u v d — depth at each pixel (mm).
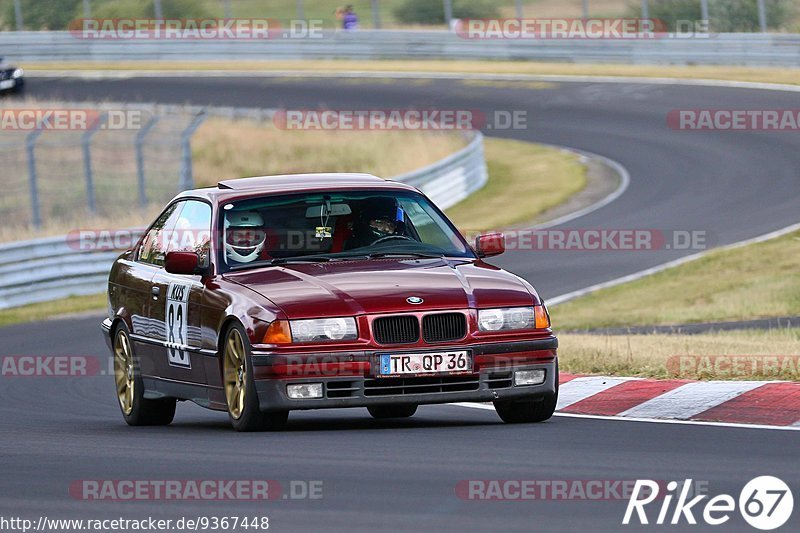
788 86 126812
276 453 25562
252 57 168000
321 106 136500
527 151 117562
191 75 160750
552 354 29344
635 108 125875
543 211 93625
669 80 135750
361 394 27891
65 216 102625
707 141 109875
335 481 22391
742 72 136875
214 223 31438
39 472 24781
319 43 165250
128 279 35062
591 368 38469
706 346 41469
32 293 73188
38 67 171875
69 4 184875
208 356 30094
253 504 20812
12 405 40031
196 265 30859
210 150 120688
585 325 56625
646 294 63844
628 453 24656
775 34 139125
